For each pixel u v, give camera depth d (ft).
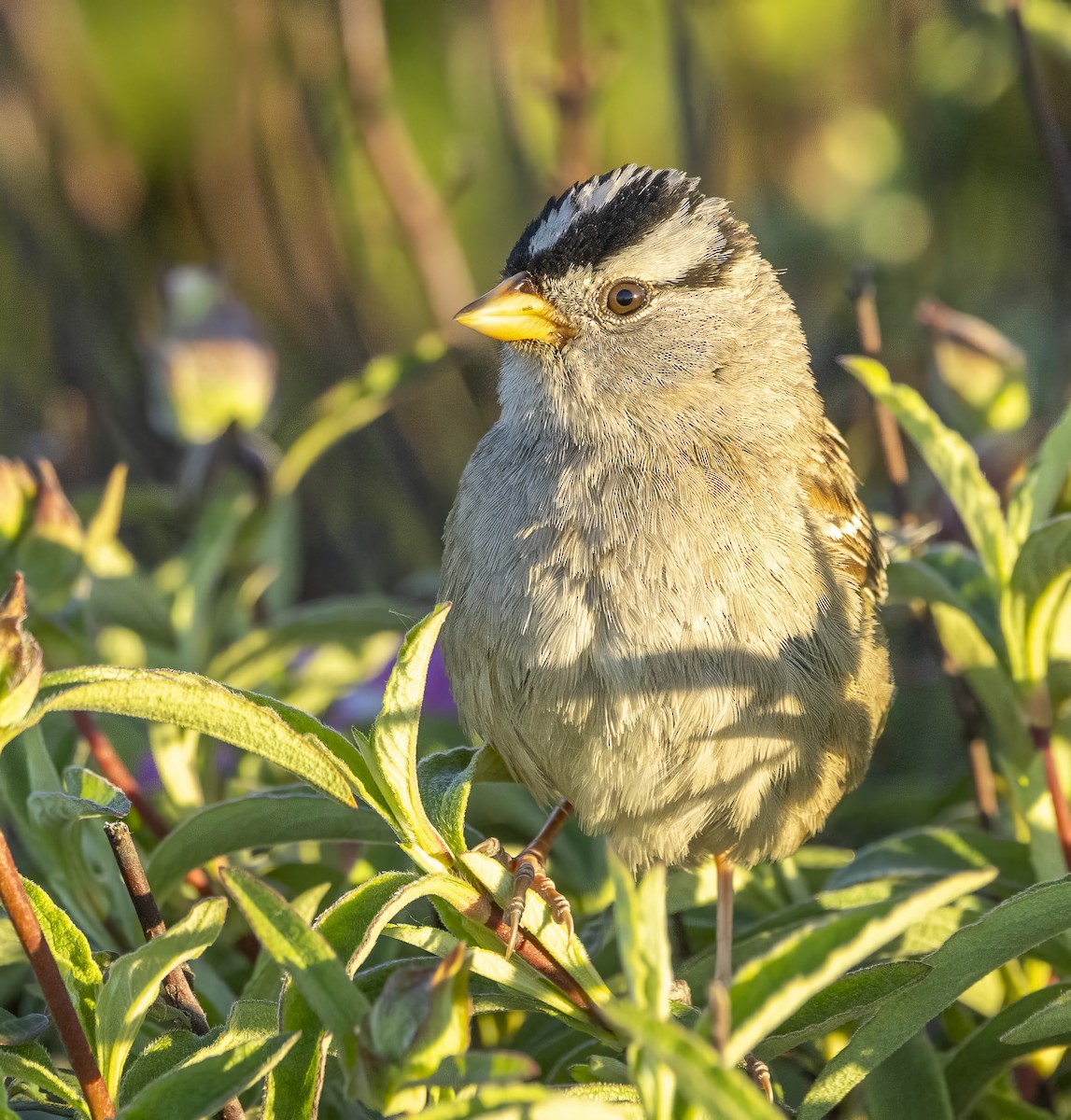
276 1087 13.89
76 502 28.86
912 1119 16.65
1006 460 27.43
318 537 37.32
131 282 37.09
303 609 24.34
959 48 38.88
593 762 20.27
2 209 38.65
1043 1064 20.15
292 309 38.96
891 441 28.50
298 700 26.04
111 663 26.11
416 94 42.42
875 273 39.45
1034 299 39.11
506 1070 12.09
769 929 19.76
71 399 36.01
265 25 36.70
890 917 12.16
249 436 28.55
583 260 22.20
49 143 37.47
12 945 17.04
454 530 21.75
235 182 39.73
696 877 22.66
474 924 15.06
